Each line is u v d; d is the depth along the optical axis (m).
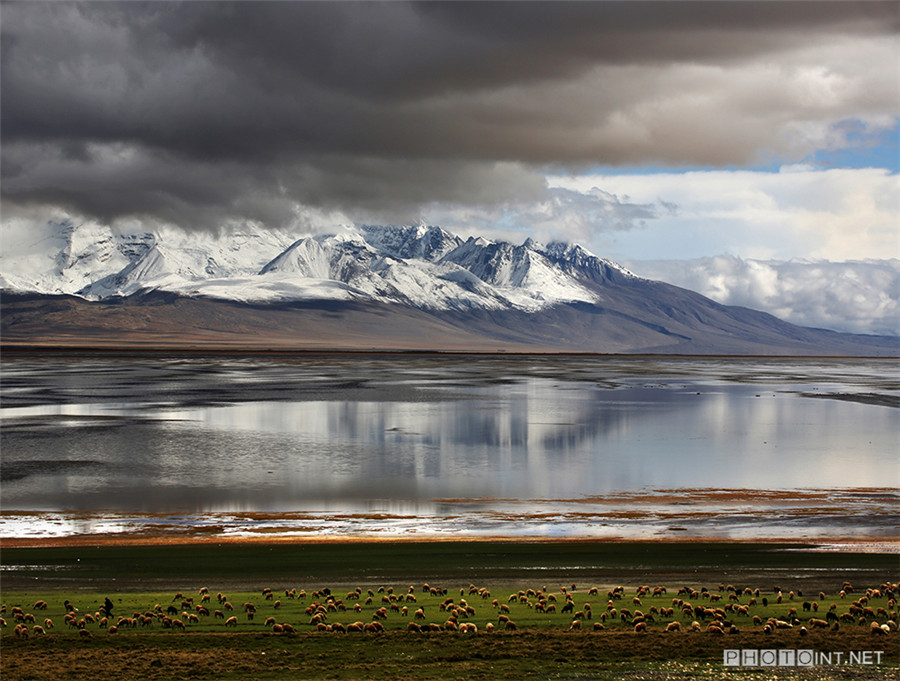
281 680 26.56
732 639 30.06
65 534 52.50
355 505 61.78
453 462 80.75
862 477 74.25
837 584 39.19
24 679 26.48
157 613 33.25
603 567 42.56
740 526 54.88
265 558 44.44
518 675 26.91
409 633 30.78
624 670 27.25
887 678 26.69
